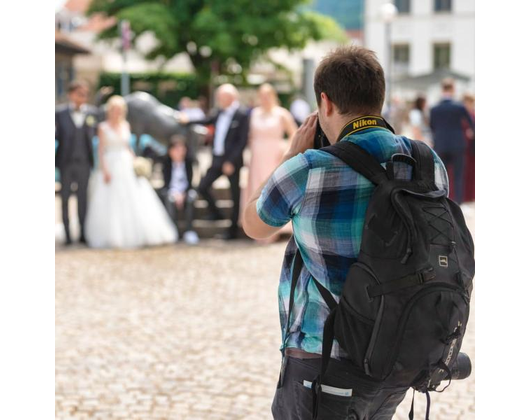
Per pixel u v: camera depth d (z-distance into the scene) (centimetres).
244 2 4050
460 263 243
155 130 1350
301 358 259
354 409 252
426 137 1605
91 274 966
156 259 1073
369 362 236
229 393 534
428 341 235
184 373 579
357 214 247
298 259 263
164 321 736
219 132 1248
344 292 240
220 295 847
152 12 4041
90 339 674
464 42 5469
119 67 4491
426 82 4100
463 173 1440
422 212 241
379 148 254
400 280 234
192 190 1244
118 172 1181
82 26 5903
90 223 1181
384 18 3209
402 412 495
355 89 257
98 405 512
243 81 4288
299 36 4228
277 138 1219
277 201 254
